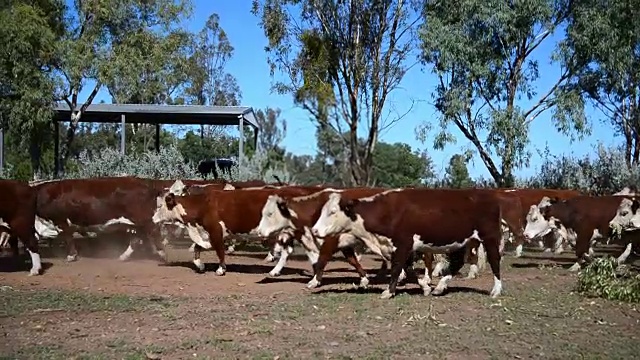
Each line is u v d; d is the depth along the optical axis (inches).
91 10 1079.6
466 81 967.0
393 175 1606.8
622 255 666.8
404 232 461.4
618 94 1106.7
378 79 1079.0
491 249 467.8
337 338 354.6
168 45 1122.0
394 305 440.1
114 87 1073.5
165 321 390.3
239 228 561.6
